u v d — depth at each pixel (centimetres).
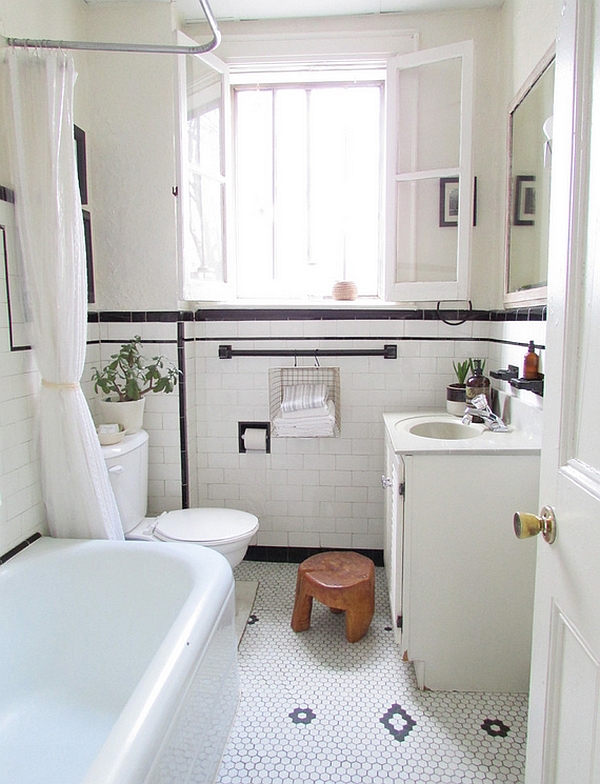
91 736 143
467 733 157
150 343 234
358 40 234
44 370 172
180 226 221
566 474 83
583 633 77
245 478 261
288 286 267
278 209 264
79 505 179
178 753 107
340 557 216
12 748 139
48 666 161
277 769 145
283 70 244
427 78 229
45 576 163
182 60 214
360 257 264
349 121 258
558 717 87
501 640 172
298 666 187
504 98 221
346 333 248
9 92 161
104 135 226
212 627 134
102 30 222
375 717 163
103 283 233
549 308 91
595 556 73
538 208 182
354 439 254
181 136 216
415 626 173
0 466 162
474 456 164
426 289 232
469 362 235
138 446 216
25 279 166
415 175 229
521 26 200
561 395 85
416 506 167
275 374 254
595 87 74
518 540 167
